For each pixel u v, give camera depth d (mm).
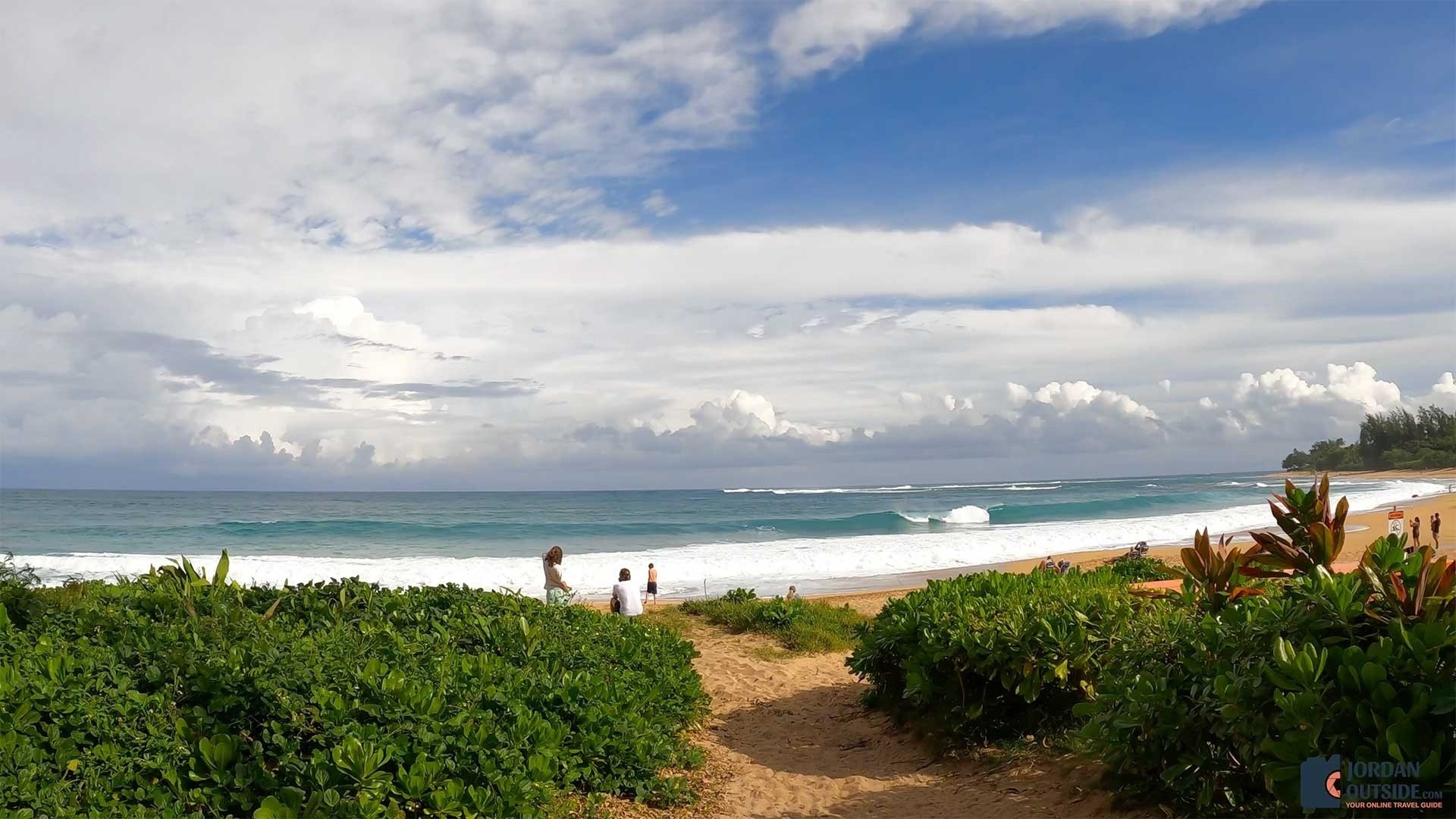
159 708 4637
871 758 7262
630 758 5996
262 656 5195
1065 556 31078
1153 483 157750
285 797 4086
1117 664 5598
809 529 49562
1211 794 4469
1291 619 4266
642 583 26219
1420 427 145250
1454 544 24266
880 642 8031
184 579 7898
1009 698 6867
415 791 4391
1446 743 3564
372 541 43406
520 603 9023
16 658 4895
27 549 38625
